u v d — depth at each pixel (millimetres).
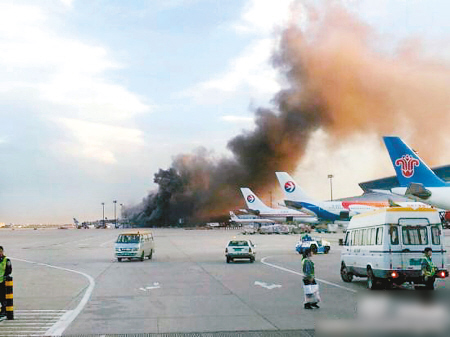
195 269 30891
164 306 16109
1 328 12586
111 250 56469
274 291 19859
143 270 30453
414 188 39688
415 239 18172
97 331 12102
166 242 75312
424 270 17406
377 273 18562
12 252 53031
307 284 15039
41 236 131250
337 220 92375
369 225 19922
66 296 18828
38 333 11930
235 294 18984
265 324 12695
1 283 14102
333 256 42625
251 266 32969
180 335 11539
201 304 16453
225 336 11375
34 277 26516
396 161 41688
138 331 12047
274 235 108875
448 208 40344
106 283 23375
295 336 11258
